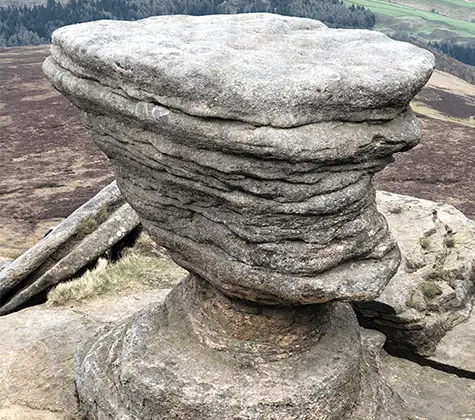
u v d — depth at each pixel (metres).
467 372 2.67
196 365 2.08
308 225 1.78
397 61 1.80
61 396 2.39
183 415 2.00
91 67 1.88
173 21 2.18
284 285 1.84
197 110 1.67
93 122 2.03
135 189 2.08
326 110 1.67
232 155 1.72
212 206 1.88
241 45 1.86
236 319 2.10
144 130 1.86
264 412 1.97
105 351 2.34
